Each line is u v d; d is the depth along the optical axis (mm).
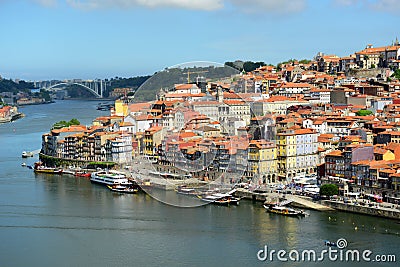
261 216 193125
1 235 174250
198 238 167125
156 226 179500
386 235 171125
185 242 163750
